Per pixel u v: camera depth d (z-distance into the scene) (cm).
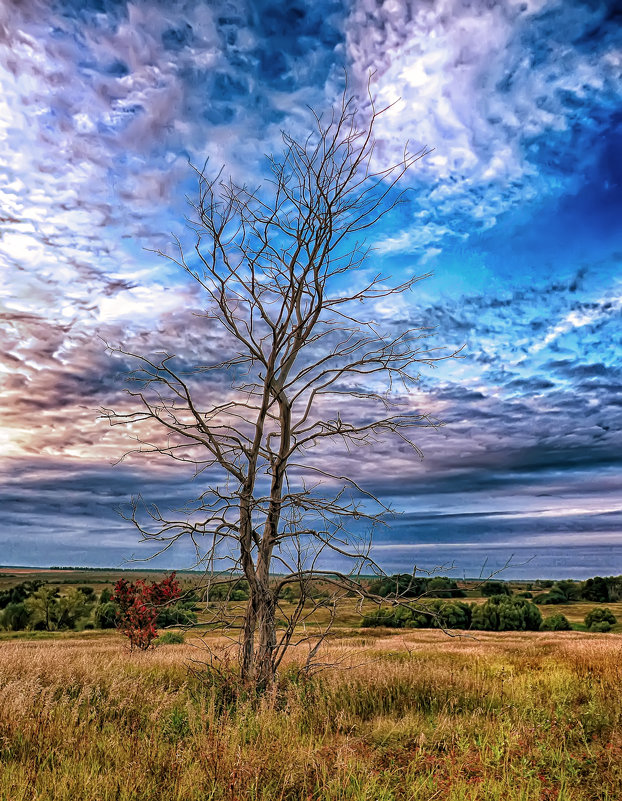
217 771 475
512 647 2100
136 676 996
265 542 945
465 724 703
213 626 922
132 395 904
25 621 4303
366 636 2900
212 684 866
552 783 505
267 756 505
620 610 5581
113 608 4281
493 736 625
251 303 942
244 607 934
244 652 896
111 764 516
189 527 866
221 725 611
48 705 662
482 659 1480
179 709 726
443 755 598
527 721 699
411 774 507
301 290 967
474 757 569
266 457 1001
